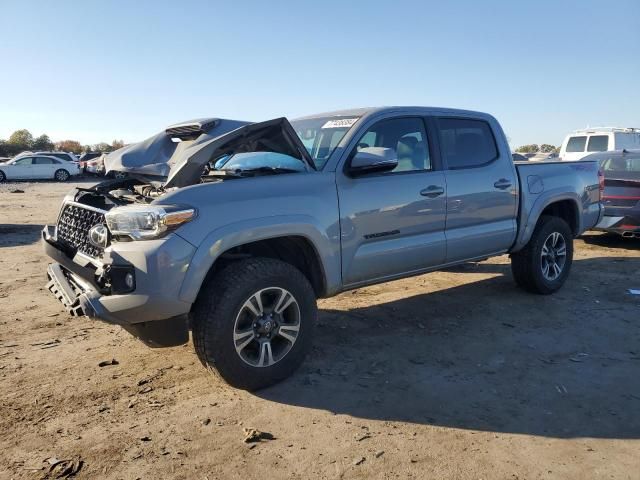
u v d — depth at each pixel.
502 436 3.21
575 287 6.55
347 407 3.57
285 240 4.09
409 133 4.86
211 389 3.83
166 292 3.34
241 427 3.31
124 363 4.28
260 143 4.23
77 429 3.27
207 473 2.84
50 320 5.32
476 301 5.97
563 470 2.86
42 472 2.84
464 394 3.74
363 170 4.16
